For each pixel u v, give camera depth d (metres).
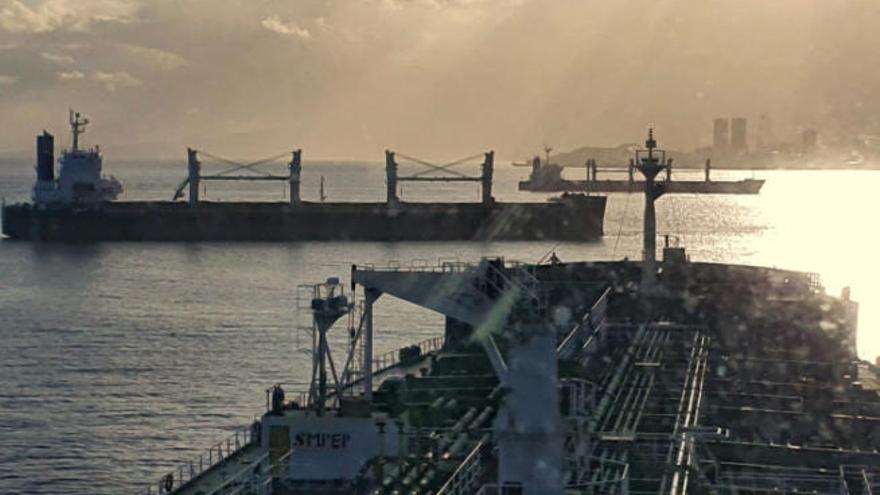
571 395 76.81
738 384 107.50
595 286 135.75
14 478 112.06
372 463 70.31
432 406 82.44
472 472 69.81
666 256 150.88
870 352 165.50
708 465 77.88
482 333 70.56
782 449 81.94
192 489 73.62
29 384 157.00
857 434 92.19
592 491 65.25
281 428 72.19
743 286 140.12
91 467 115.69
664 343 120.12
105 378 160.38
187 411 139.25
